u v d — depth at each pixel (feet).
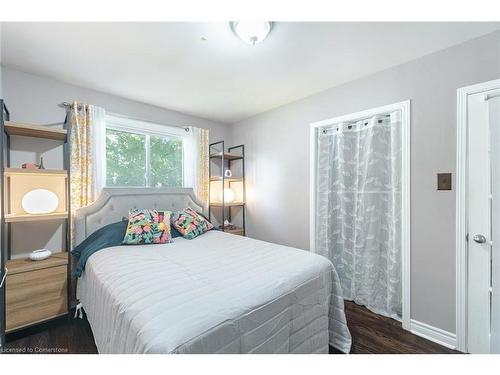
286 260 5.50
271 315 3.81
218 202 11.80
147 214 7.84
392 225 7.15
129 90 8.44
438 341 5.91
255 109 10.62
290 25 5.07
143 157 9.84
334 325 5.54
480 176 5.46
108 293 4.17
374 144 7.51
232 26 5.11
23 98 7.02
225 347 3.09
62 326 6.41
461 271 5.64
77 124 7.54
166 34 5.36
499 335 5.21
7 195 6.70
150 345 2.71
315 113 8.93
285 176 10.08
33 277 6.07
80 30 5.17
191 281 4.25
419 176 6.34
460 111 5.68
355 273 8.07
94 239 7.26
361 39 5.57
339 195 8.64
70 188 7.13
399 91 6.75
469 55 5.58
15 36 5.35
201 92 8.69
